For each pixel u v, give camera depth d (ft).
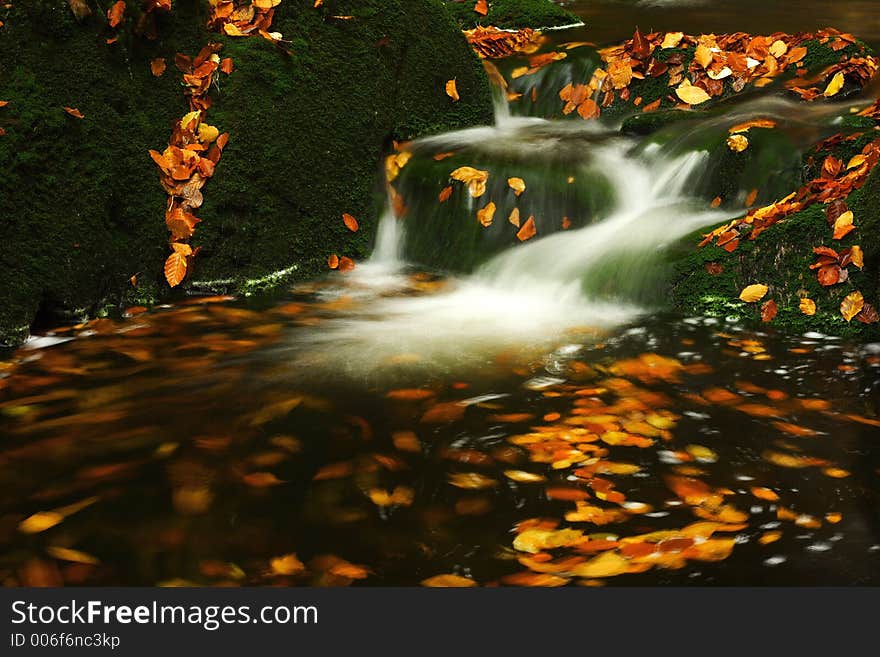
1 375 13.26
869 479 10.12
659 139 19.16
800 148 17.30
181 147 16.83
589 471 10.40
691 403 12.05
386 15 19.54
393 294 17.06
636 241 16.76
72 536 9.38
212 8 17.61
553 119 23.95
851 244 14.55
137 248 16.31
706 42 23.30
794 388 12.47
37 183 14.90
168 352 14.08
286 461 10.73
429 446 11.02
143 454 10.93
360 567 8.87
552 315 15.74
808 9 33.63
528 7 30.37
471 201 18.31
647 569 8.71
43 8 15.17
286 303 16.49
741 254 15.28
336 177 18.45
